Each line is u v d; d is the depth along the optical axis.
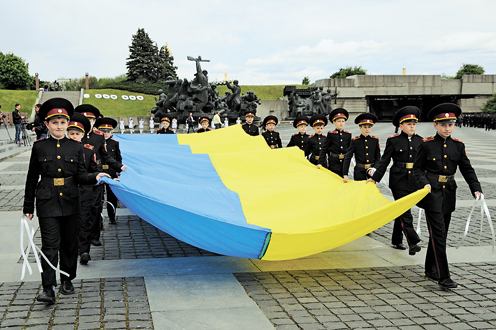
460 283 5.40
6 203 9.83
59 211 4.70
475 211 9.55
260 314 4.43
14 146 23.38
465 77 75.75
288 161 8.09
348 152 7.74
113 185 5.25
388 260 6.35
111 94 66.75
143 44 80.50
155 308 4.54
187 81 42.84
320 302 4.77
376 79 75.50
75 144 4.95
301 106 63.16
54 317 4.25
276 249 5.15
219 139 10.80
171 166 7.94
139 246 6.94
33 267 5.71
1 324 4.07
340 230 5.18
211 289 5.13
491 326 4.21
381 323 4.24
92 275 5.54
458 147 5.52
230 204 6.18
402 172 6.61
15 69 77.81
